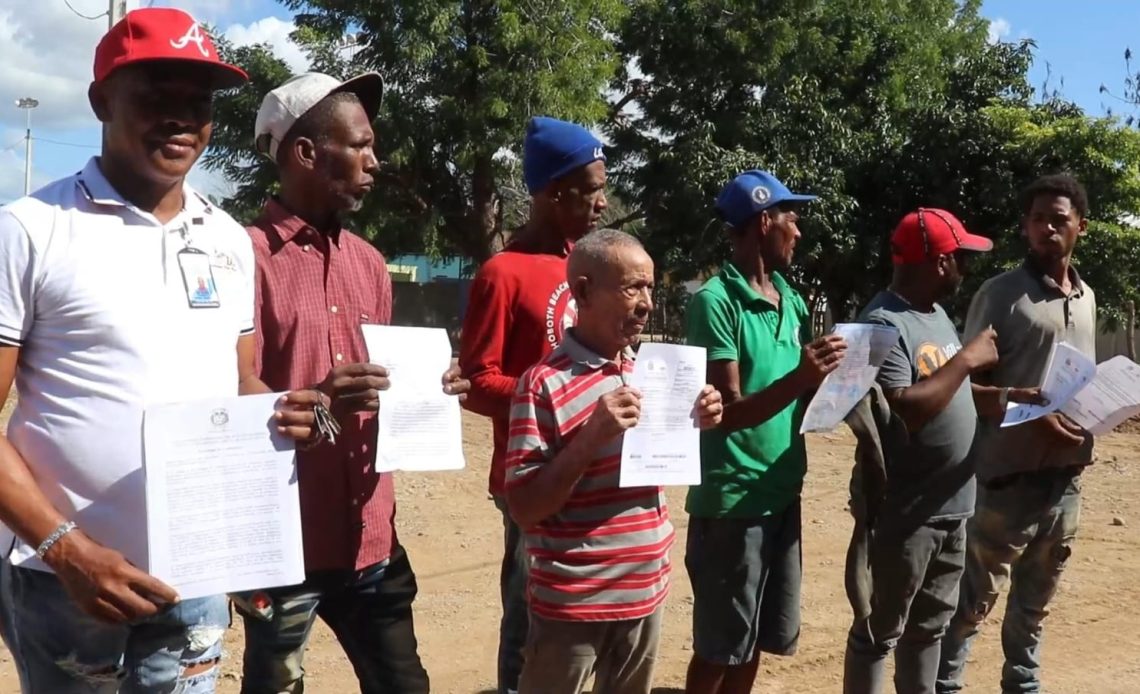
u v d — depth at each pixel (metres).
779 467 4.13
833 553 7.83
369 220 22.09
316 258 3.47
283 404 2.66
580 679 3.29
